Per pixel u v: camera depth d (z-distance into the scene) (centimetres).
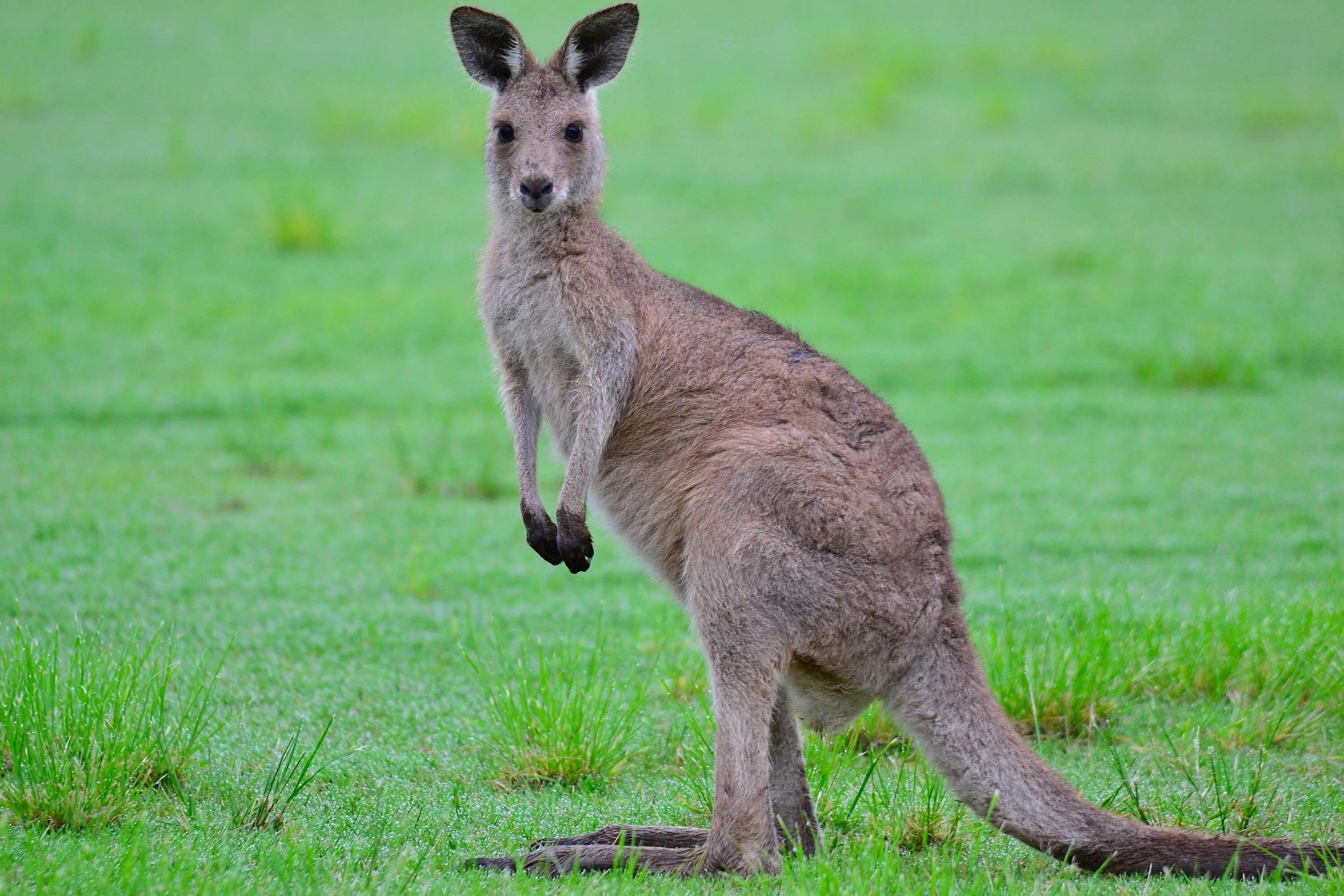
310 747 1405
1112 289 3372
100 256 3497
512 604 1841
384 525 2122
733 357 1270
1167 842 1087
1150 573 1891
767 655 1137
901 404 2683
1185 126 5106
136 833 1106
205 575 1880
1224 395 2731
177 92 5297
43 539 1967
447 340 3069
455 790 1302
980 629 1666
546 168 1337
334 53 6059
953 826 1220
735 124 5131
